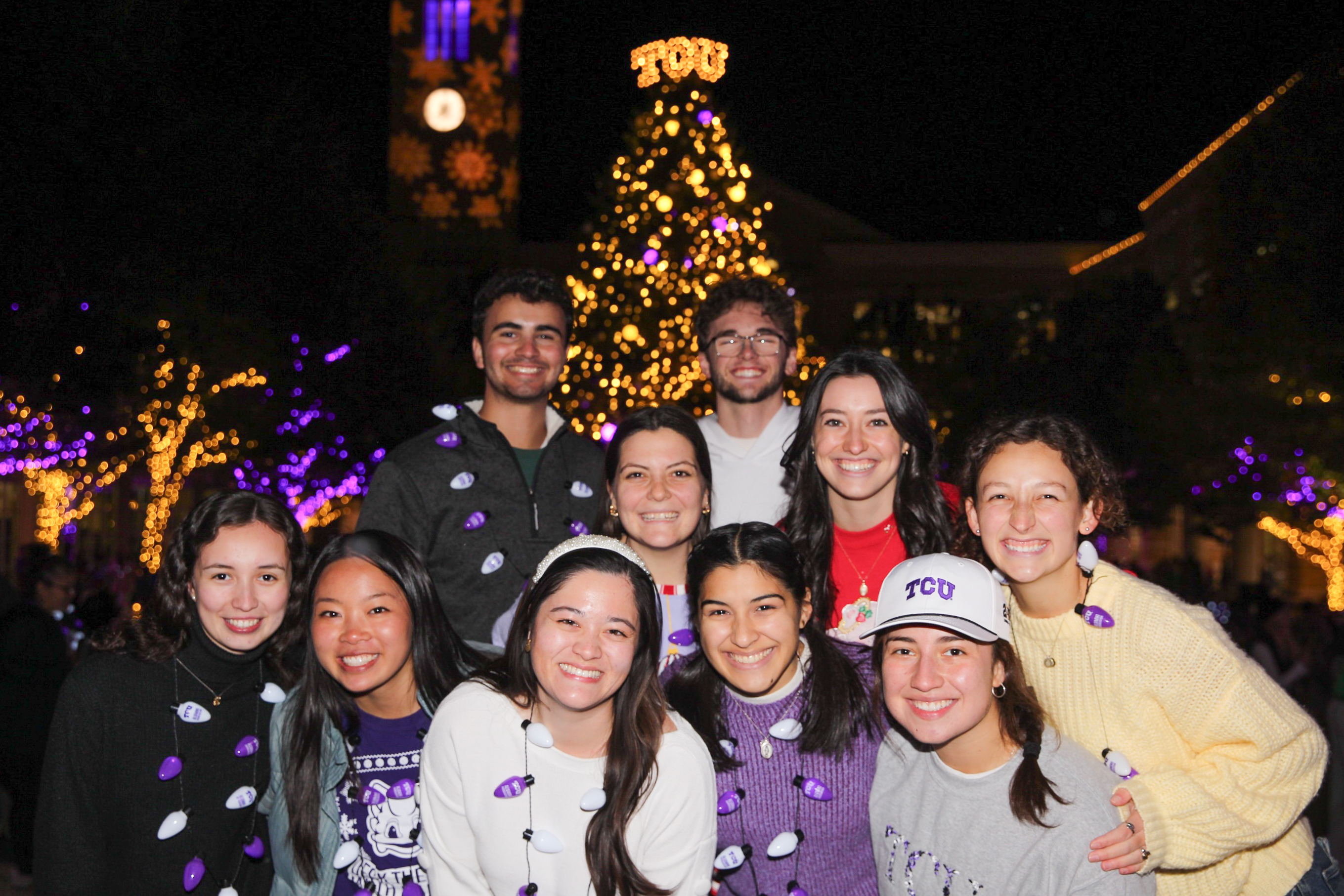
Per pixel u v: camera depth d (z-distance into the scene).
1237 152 17.14
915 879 3.32
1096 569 3.53
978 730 3.22
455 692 3.47
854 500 4.42
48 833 3.54
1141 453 20.95
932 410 23.77
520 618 3.43
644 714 3.34
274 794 3.72
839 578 4.61
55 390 13.08
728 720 3.66
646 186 17.08
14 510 17.23
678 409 4.46
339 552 3.62
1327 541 19.42
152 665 3.69
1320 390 16.06
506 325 5.02
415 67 28.45
